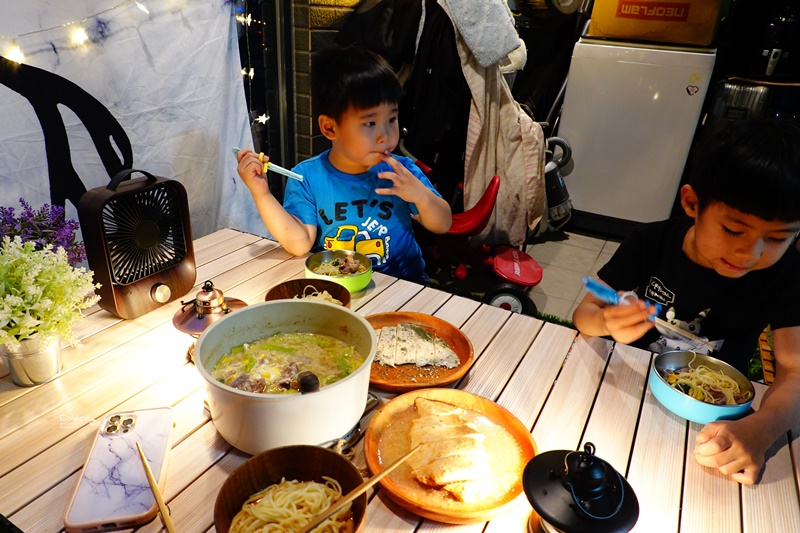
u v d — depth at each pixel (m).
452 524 0.93
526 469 0.89
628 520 0.80
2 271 1.18
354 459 1.06
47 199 2.08
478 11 3.14
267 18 2.98
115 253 1.45
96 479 0.97
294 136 3.36
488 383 1.30
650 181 4.54
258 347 1.23
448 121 3.52
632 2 4.23
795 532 0.95
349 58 1.79
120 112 2.21
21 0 1.82
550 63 4.68
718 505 1.00
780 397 1.19
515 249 3.82
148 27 2.21
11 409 1.17
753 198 1.10
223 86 2.64
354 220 2.09
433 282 3.88
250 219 3.07
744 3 4.51
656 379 1.25
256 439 1.00
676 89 4.20
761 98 4.07
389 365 1.32
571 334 1.52
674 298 1.64
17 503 0.94
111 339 1.43
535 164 3.73
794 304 1.41
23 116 1.92
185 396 1.22
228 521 0.86
